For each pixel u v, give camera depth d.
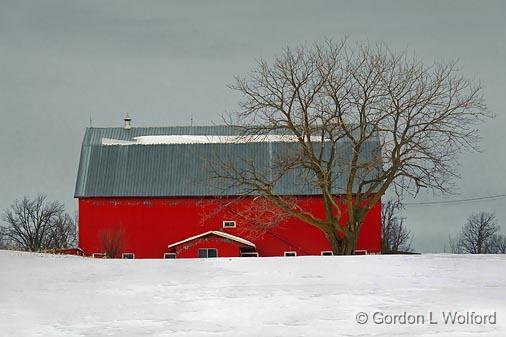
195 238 84.25
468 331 21.00
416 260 36.06
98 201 90.50
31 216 140.12
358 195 72.38
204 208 89.25
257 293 27.09
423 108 71.38
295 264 34.81
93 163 93.19
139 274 32.56
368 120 71.88
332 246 72.38
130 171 92.12
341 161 73.06
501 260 35.94
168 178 91.12
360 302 25.00
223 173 89.38
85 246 90.06
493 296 25.84
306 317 23.17
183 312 24.44
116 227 90.06
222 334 21.48
